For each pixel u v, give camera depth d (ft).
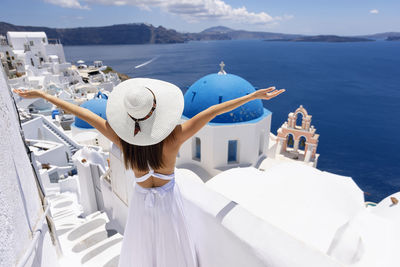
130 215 7.95
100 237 19.58
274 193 14.90
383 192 134.72
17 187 6.48
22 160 7.35
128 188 17.34
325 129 218.38
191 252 8.21
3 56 173.88
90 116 7.55
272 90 6.90
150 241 7.77
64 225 30.73
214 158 39.11
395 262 10.12
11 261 5.67
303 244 6.43
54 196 52.95
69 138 89.25
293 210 13.43
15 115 7.88
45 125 93.09
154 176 7.04
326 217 12.83
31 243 6.64
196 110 38.34
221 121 38.40
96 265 15.81
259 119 39.65
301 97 321.93
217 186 17.90
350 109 273.13
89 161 30.53
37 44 212.64
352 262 10.11
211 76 39.83
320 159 167.63
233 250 7.40
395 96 324.80
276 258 6.29
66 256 16.87
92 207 32.37
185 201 8.91
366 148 182.60
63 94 154.30
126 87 6.87
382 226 12.14
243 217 7.52
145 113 5.89
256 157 41.63
